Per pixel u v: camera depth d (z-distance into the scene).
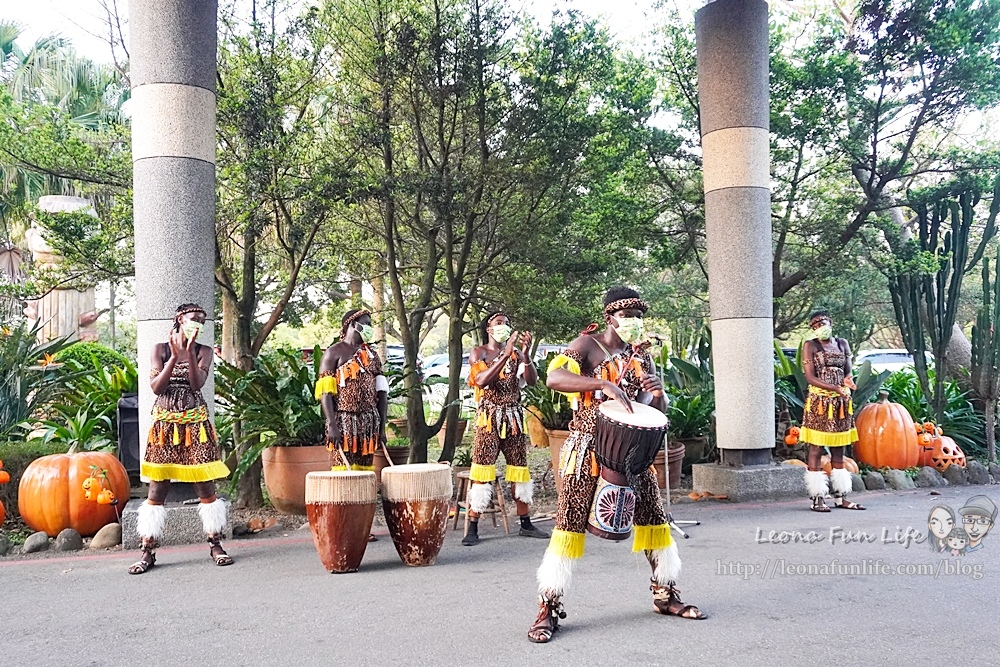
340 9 8.53
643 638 3.78
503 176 8.85
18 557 5.81
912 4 9.51
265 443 7.11
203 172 6.55
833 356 7.29
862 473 8.85
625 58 11.05
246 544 6.20
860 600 4.37
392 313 13.62
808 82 10.00
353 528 5.14
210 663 3.55
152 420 5.46
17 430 8.32
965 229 10.05
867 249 11.04
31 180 14.06
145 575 5.21
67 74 18.14
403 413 13.71
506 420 6.34
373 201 8.99
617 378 3.97
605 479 3.84
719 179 8.18
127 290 12.09
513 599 4.51
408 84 8.73
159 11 6.40
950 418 10.31
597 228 10.29
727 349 8.19
